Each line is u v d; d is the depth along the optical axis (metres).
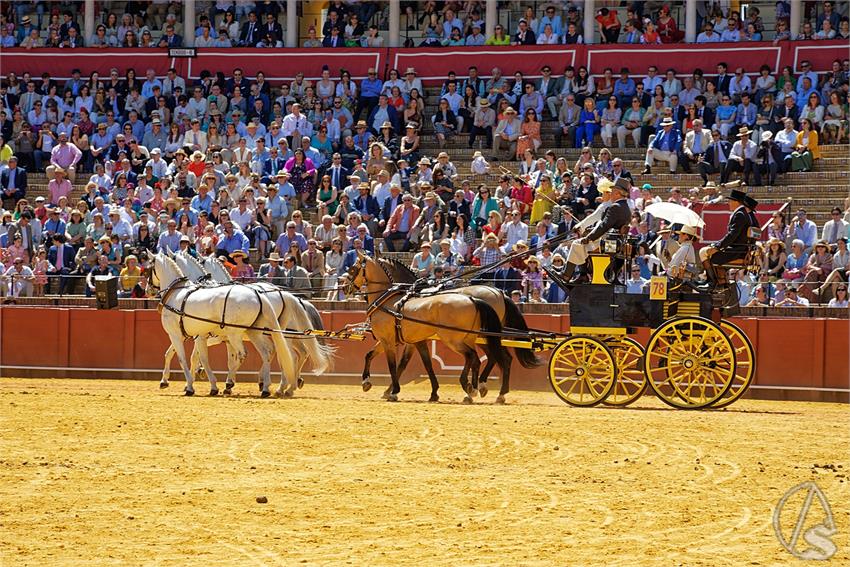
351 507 10.39
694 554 8.92
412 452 13.20
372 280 20.52
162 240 26.86
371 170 29.20
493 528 9.66
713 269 17.97
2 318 25.67
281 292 21.03
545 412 17.02
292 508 10.35
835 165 28.73
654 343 18.05
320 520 9.92
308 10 37.50
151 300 25.27
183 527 9.68
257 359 24.52
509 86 32.59
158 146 32.47
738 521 9.98
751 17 33.53
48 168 30.91
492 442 13.88
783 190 27.98
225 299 20.33
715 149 28.44
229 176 28.55
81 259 26.69
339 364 24.02
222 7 36.88
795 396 21.44
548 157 27.95
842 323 21.28
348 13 36.22
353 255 25.34
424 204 26.94
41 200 28.94
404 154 30.42
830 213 26.77
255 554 8.85
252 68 34.78
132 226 27.86
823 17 33.16
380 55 34.28
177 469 12.16
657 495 10.95
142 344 25.05
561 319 22.23
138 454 13.06
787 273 23.16
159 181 29.58
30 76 35.41
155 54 35.25
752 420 16.11
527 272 23.38
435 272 22.34
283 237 26.25
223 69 34.88
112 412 16.72
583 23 34.66
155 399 18.94
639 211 24.67
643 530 9.64
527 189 26.95
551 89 32.47
